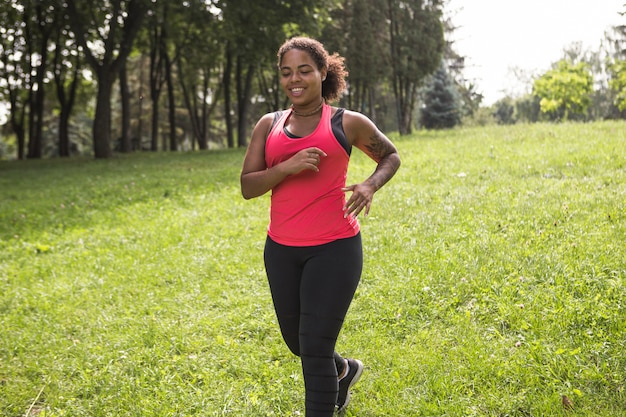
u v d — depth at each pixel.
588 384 3.44
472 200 7.64
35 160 25.69
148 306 5.48
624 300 4.27
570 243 5.52
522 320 4.22
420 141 15.99
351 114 3.07
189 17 24.14
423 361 3.91
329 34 28.41
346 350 4.21
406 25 25.70
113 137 47.81
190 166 16.58
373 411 3.49
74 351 4.66
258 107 43.31
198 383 4.02
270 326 4.75
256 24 21.44
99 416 3.75
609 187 7.48
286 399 3.69
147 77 43.47
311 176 2.97
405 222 7.14
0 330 5.20
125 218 9.32
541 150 10.84
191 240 7.54
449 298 4.80
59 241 8.27
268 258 3.12
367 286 5.29
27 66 30.53
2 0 25.39
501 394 3.45
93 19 22.62
